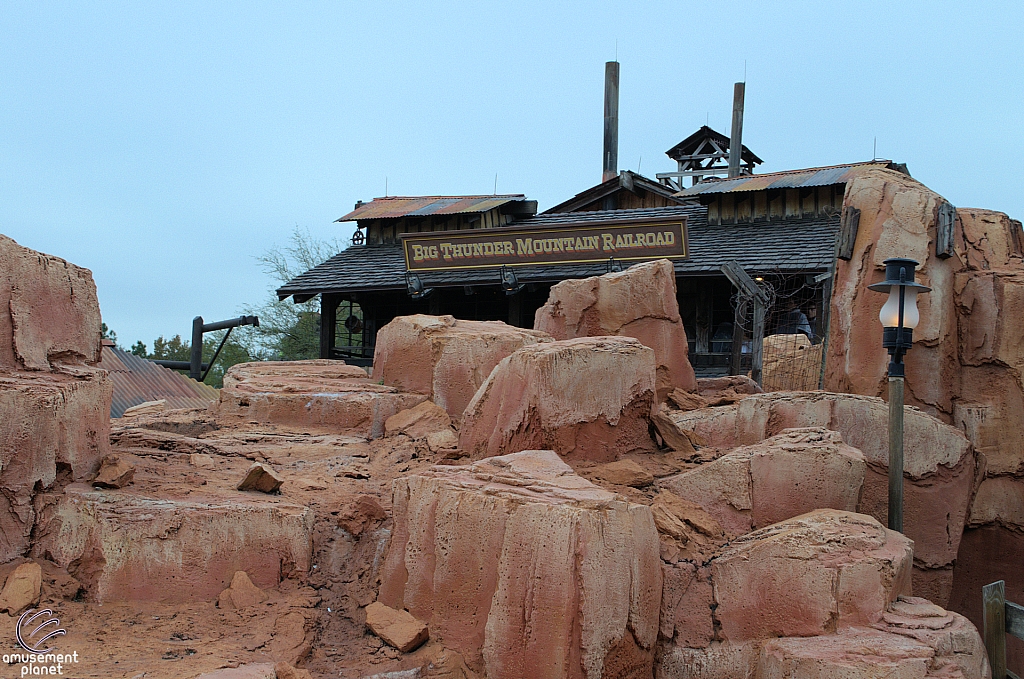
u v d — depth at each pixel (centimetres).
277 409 1151
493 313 2378
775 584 699
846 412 964
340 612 761
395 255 2462
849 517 724
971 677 636
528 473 742
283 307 3791
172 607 710
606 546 658
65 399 764
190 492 802
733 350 1502
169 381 2116
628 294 1223
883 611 662
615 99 3134
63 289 826
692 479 815
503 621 667
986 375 1121
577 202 2841
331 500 859
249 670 610
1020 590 1090
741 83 3098
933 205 1105
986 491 1097
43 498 741
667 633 719
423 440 1020
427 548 747
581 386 847
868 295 1112
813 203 2206
